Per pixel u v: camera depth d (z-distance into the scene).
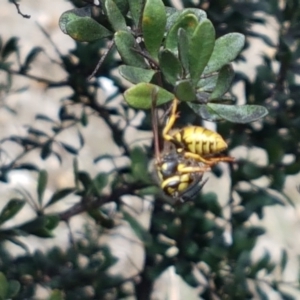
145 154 0.19
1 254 0.20
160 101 0.10
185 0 0.19
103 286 0.21
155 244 0.19
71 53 0.21
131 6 0.11
